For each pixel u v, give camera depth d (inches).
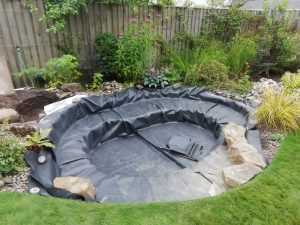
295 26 273.4
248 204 81.8
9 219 72.6
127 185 93.5
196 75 200.2
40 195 82.7
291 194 86.7
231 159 112.6
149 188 91.8
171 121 172.9
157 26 210.7
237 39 235.0
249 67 226.7
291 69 246.5
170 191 90.3
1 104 136.0
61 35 175.9
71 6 161.5
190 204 80.9
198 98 184.9
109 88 182.7
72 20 176.9
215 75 198.2
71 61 175.9
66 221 72.6
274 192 87.4
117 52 175.5
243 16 254.4
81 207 77.9
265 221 75.8
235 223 74.5
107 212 76.5
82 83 184.5
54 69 173.9
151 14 209.9
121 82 195.3
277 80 226.5
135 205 80.0
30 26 161.9
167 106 173.8
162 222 73.5
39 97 147.9
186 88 189.6
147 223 73.0
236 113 162.9
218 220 75.2
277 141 123.4
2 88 147.2
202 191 90.6
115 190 90.7
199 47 224.5
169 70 204.7
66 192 82.7
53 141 117.4
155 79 190.5
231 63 223.3
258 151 113.0
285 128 131.2
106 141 149.3
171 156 135.3
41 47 170.4
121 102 171.0
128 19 200.5
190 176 99.2
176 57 215.2
